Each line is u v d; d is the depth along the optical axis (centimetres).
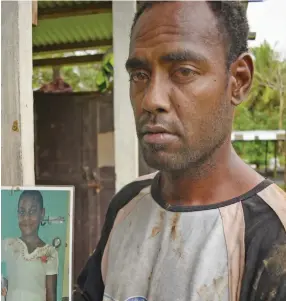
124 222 90
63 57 304
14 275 91
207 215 76
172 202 82
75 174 257
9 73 123
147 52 69
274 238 69
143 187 95
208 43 68
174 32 67
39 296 90
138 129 72
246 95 75
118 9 176
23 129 123
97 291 91
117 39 178
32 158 127
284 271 66
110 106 254
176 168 71
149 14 71
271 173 641
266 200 74
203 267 71
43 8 234
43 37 287
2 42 123
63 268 90
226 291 69
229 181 78
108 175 256
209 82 68
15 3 121
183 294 71
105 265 91
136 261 80
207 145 71
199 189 78
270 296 65
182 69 68
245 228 72
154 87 68
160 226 81
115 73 181
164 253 77
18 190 93
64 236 91
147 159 72
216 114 70
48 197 92
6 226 92
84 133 256
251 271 68
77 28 269
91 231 257
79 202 257
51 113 257
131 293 79
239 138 603
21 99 123
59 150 257
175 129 69
